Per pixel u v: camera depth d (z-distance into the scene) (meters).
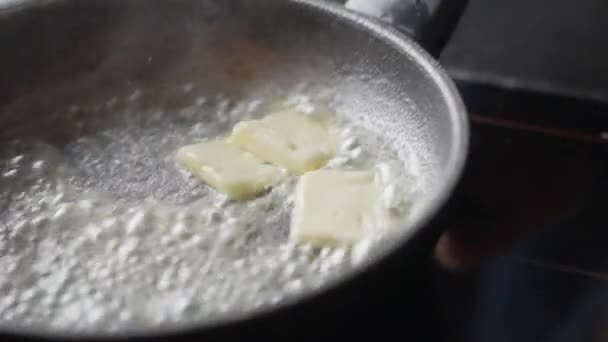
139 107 0.44
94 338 0.27
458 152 0.33
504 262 0.42
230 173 0.39
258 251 0.36
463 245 0.43
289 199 0.38
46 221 0.38
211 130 0.43
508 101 0.53
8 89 0.43
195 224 0.37
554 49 0.53
